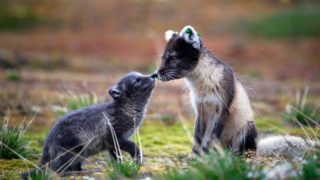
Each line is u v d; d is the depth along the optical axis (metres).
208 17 113.38
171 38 26.02
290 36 100.12
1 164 25.39
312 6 112.69
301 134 29.81
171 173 19.78
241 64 80.81
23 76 55.72
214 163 19.33
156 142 31.02
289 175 18.31
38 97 41.09
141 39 102.88
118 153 23.56
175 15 116.50
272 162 22.03
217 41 98.25
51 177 21.38
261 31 102.88
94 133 23.19
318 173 18.16
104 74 62.50
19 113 36.31
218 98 25.33
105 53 92.06
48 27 116.31
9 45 95.94
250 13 113.75
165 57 25.84
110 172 22.06
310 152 21.64
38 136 31.61
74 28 114.88
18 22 118.69
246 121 25.75
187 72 25.59
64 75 59.47
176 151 28.72
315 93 49.28
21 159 26.38
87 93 38.66
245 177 18.44
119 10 121.75
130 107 24.14
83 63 72.62
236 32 104.31
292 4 116.56
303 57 87.44
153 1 122.88
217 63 25.70
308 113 33.38
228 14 114.00
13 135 27.12
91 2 127.31
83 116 23.28
